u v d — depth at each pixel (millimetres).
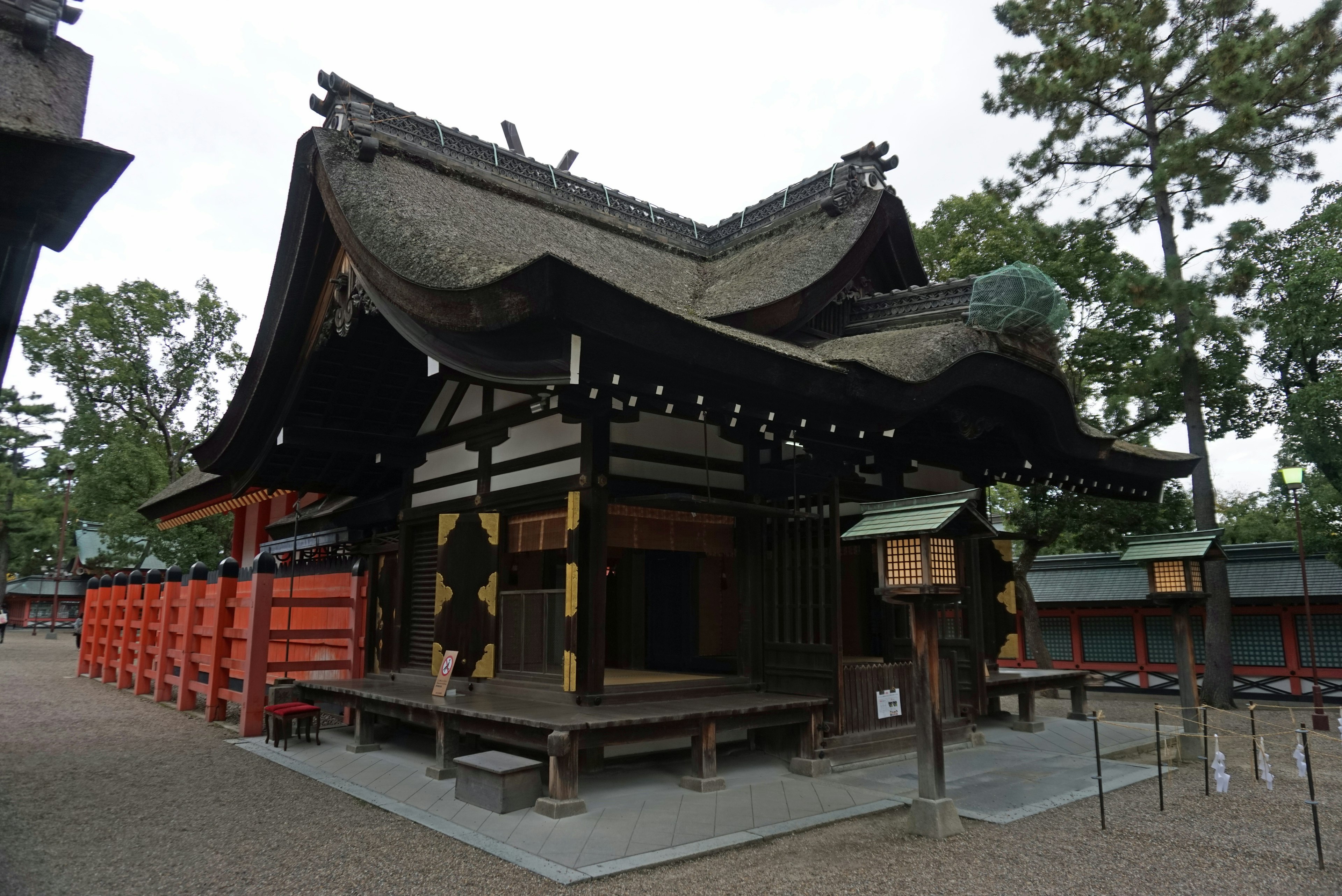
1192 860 5398
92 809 6508
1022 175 17359
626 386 6211
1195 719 9086
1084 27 16172
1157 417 17781
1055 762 8812
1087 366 18062
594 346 5824
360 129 9367
